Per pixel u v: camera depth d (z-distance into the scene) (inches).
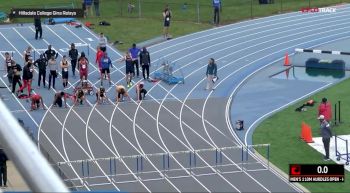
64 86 2001.7
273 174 1406.3
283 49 2490.2
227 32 2679.6
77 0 3075.8
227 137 1643.7
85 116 1780.3
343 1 3176.7
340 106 1866.4
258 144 1579.7
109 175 1398.9
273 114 1822.1
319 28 2765.7
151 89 2016.5
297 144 1577.3
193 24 2760.8
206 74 2139.5
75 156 1507.1
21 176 127.9
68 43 2468.0
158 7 2989.7
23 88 1916.8
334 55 2410.2
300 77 2186.3
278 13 2957.7
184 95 1972.2
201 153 1524.4
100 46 2101.4
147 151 1539.1
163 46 2498.8
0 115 135.3
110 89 2006.6
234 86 2079.2
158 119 1770.4
